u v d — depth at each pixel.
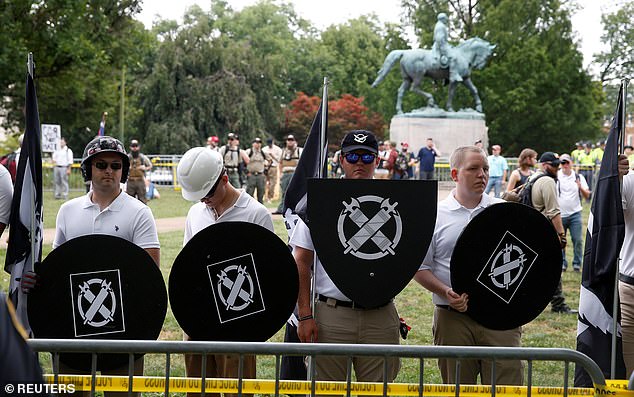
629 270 5.14
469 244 4.41
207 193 4.54
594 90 57.72
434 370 6.72
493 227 4.41
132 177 18.05
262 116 50.84
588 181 29.22
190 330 4.18
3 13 24.84
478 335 4.63
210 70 48.75
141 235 4.52
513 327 4.44
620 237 4.70
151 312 4.14
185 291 4.17
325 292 4.54
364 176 4.49
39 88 29.20
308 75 73.75
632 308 5.07
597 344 4.79
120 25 32.59
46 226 16.44
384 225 4.20
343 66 75.00
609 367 4.77
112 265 4.14
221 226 4.19
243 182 21.72
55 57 26.73
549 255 4.45
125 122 46.66
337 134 58.78
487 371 4.60
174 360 6.95
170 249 13.52
